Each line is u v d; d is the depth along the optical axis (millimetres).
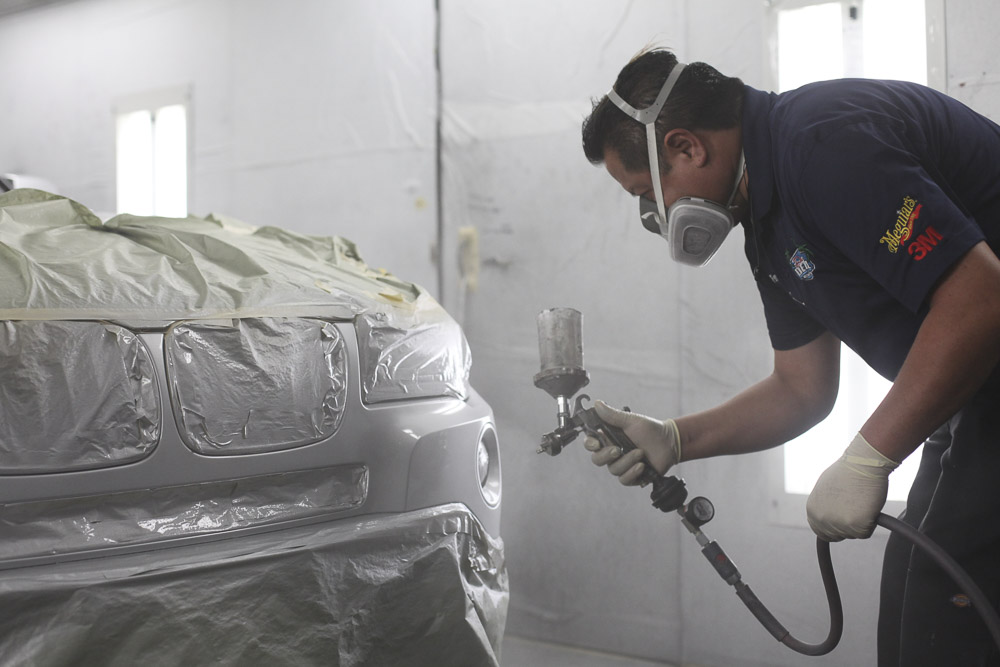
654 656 2611
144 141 4012
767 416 1486
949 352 1014
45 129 4309
